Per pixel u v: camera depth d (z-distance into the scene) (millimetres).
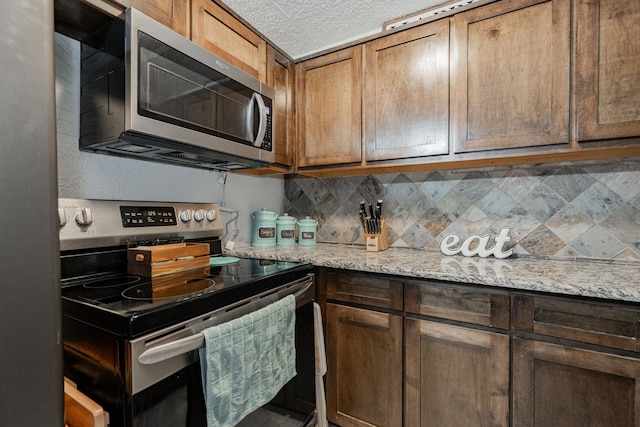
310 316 1294
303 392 1238
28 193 429
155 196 1513
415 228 1878
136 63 998
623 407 941
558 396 1032
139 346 670
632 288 947
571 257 1488
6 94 408
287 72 1864
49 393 451
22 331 424
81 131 1201
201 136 1214
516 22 1328
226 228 1895
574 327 1009
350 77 1749
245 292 966
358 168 1766
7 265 409
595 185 1445
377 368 1369
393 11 1609
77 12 983
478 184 1704
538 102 1291
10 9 416
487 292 1146
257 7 1556
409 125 1578
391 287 1341
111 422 681
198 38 1277
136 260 1132
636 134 1125
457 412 1199
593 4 1188
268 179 2236
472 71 1421
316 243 2131
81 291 891
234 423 829
